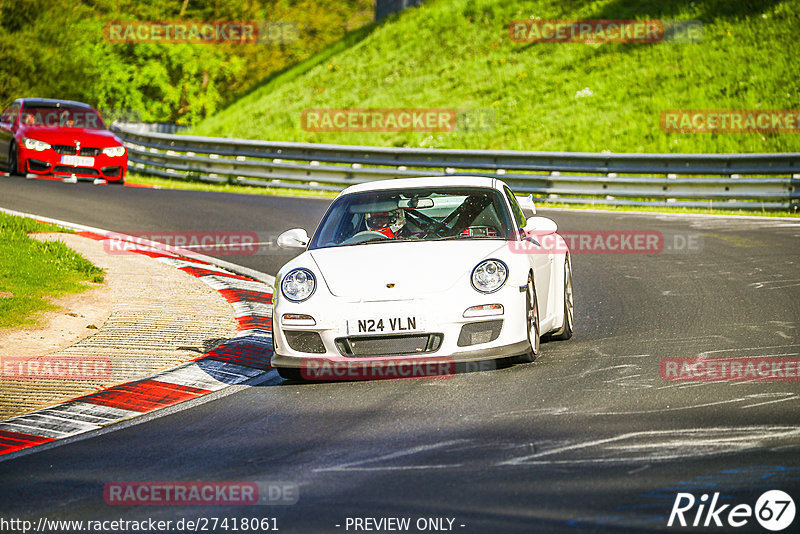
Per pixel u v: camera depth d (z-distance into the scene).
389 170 76.81
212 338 31.06
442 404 21.89
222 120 123.69
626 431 18.91
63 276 39.25
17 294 35.31
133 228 54.91
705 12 104.69
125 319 33.59
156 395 24.73
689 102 90.56
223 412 22.75
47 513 16.08
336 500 15.84
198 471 18.09
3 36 143.62
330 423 20.94
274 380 26.05
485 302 24.25
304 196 72.81
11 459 19.72
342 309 24.36
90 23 156.38
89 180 74.00
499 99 102.00
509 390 22.81
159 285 39.59
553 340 29.50
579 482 16.00
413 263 25.16
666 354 26.11
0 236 43.25
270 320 33.94
